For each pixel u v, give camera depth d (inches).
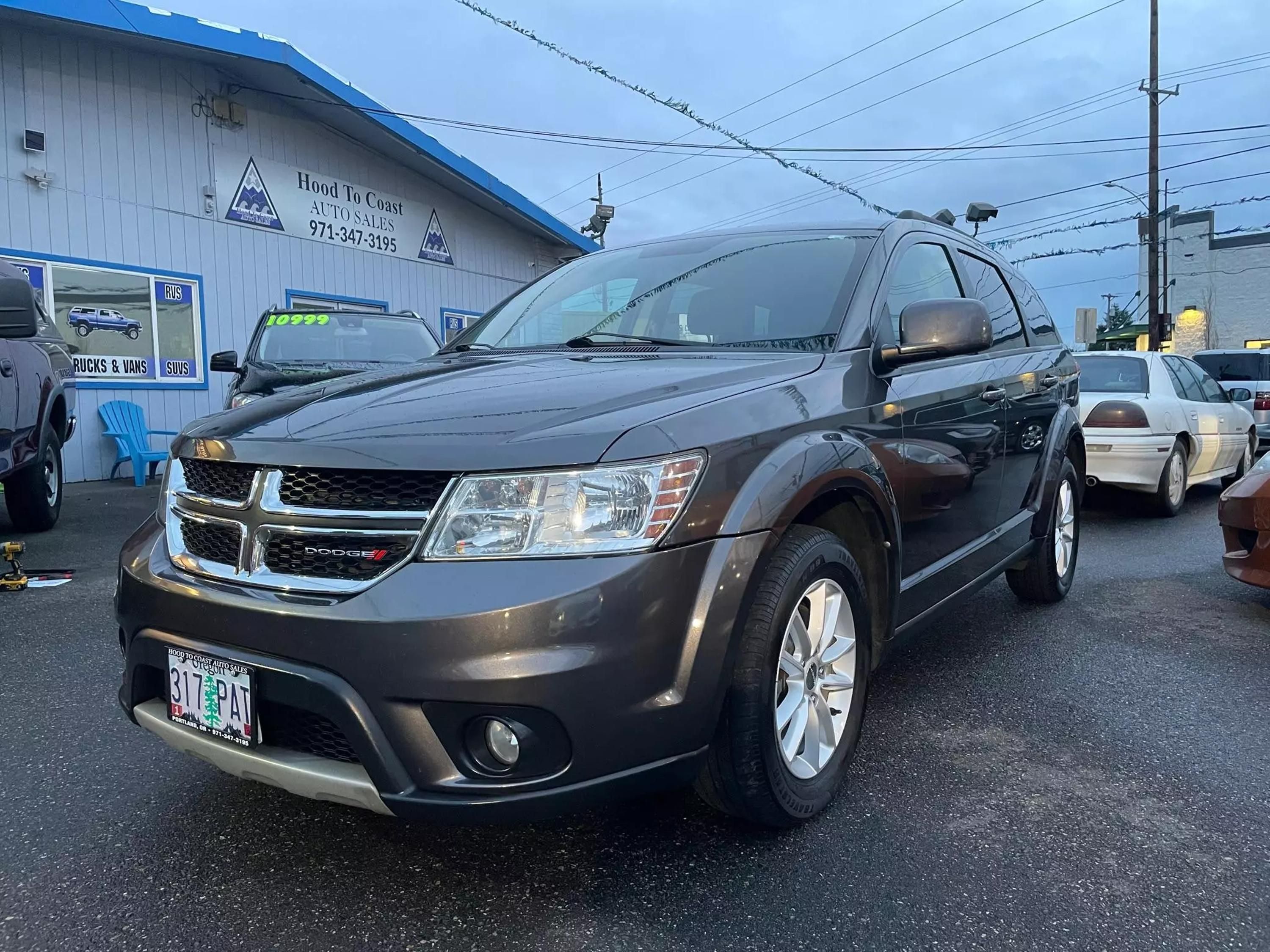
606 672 74.8
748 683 85.2
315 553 79.7
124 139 425.7
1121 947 76.7
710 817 99.4
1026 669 149.6
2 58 381.4
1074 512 194.7
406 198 588.7
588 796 76.2
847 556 99.7
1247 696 137.3
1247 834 96.0
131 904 83.8
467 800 74.5
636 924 80.2
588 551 75.8
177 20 406.3
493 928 80.0
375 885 87.0
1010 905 83.0
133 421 426.6
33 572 219.9
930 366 127.9
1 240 382.9
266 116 491.2
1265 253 1542.8
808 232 135.5
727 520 82.4
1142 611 186.2
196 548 88.8
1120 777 109.7
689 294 128.2
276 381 276.2
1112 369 314.3
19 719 128.6
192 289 458.6
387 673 73.8
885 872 88.4
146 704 92.3
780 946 77.0
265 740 81.2
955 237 157.1
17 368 246.1
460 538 75.7
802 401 97.7
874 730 124.0
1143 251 1406.3
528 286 155.6
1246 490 173.8
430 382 101.0
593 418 81.7
